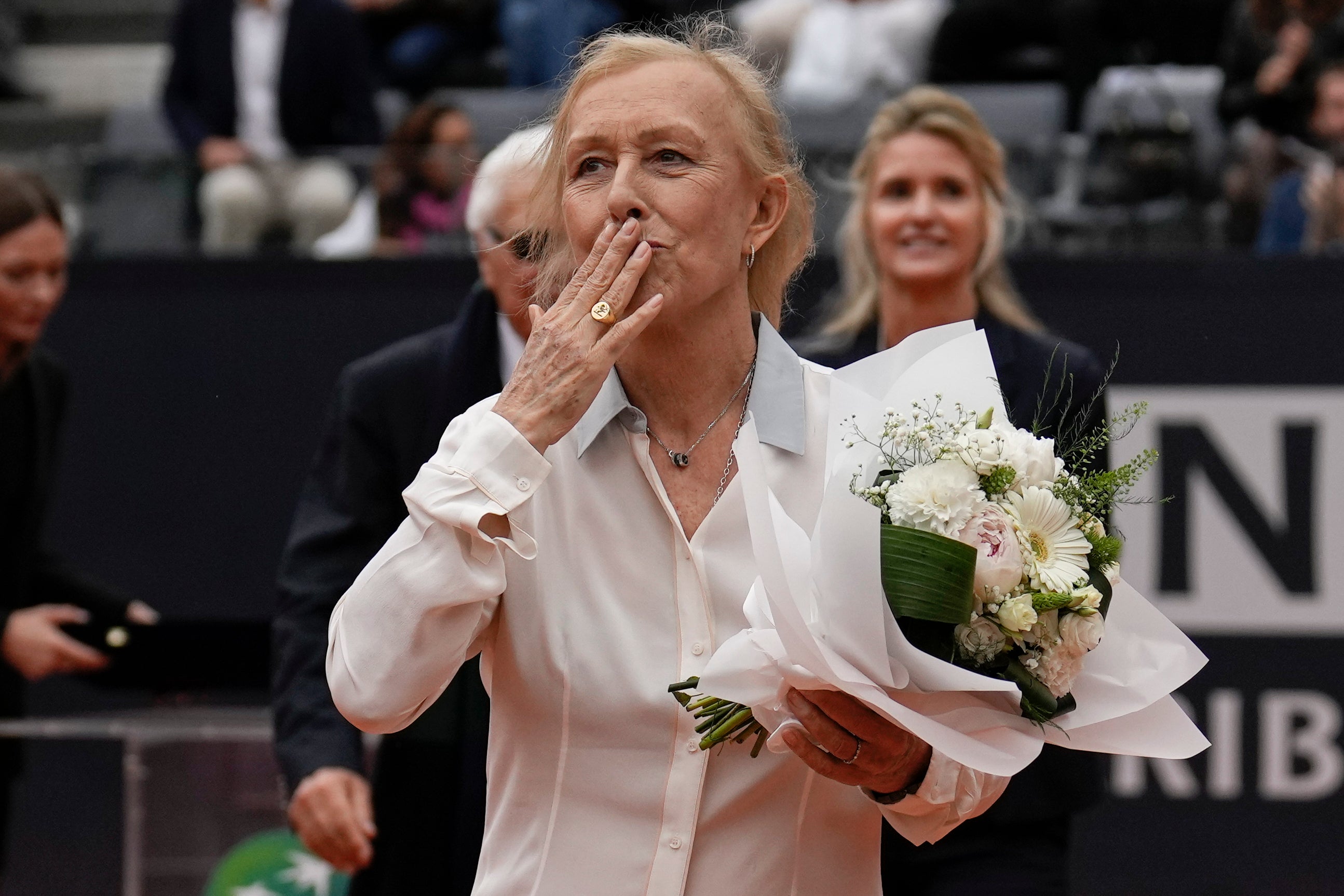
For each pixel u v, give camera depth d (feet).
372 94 80.07
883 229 41.19
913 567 21.89
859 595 21.35
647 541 23.65
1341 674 50.75
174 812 40.27
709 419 24.57
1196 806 50.55
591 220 23.84
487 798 24.38
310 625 34.81
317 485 36.04
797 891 23.35
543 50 86.84
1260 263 51.75
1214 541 51.47
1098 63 78.64
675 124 23.41
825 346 42.39
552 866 23.09
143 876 40.22
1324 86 63.93
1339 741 50.57
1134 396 52.08
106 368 55.72
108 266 55.83
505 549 23.07
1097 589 23.04
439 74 91.56
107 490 55.52
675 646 23.21
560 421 22.58
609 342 22.71
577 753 23.18
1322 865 50.21
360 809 33.68
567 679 23.03
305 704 34.32
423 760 33.94
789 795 23.32
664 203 23.36
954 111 41.32
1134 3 78.38
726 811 23.07
